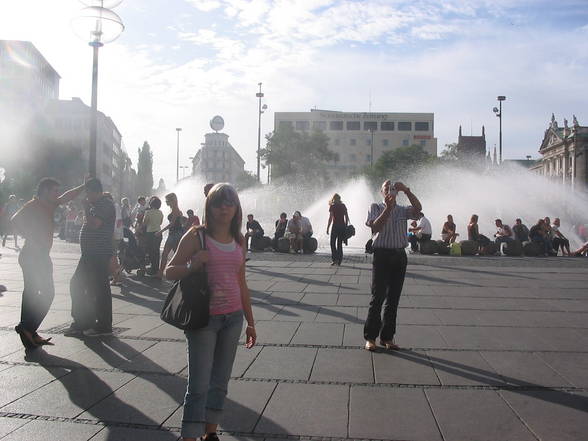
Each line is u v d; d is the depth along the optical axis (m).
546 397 4.80
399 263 6.39
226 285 3.72
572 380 5.27
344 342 6.73
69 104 96.19
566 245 19.97
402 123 137.12
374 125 137.38
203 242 3.72
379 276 6.43
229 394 4.86
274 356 6.08
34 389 4.98
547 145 100.62
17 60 91.50
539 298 10.00
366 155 137.12
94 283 6.95
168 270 3.69
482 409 4.52
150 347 6.44
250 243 21.08
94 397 4.79
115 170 125.88
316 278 12.76
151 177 132.12
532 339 6.91
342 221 15.53
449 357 6.08
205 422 3.67
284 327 7.55
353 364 5.79
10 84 90.88
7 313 8.32
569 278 12.81
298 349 6.39
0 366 5.68
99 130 96.94
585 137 87.19
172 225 12.42
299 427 4.16
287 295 10.27
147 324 7.72
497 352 6.29
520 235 20.94
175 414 4.42
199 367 3.62
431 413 4.43
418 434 4.04
